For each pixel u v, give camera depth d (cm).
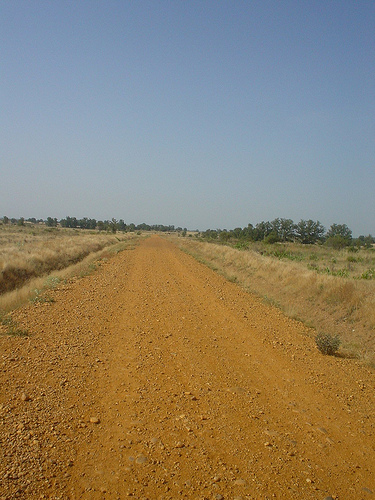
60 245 2956
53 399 516
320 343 808
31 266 1866
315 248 4562
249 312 1163
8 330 797
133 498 334
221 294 1454
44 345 734
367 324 955
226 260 2573
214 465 390
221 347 809
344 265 2373
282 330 974
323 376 672
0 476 344
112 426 461
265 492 351
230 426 476
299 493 352
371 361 759
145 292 1435
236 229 7269
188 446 424
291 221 6066
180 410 512
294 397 579
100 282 1609
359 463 411
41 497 325
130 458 395
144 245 4800
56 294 1269
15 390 528
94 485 349
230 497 341
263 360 741
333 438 461
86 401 522
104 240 4697
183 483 358
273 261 2017
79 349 734
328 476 383
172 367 677
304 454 422
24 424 440
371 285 1224
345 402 569
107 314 1045
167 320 1019
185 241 6016
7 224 9588
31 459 376
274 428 479
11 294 1157
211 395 568
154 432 451
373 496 354
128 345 788
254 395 577
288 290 1420
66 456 390
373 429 491
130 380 609
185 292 1470
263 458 408
